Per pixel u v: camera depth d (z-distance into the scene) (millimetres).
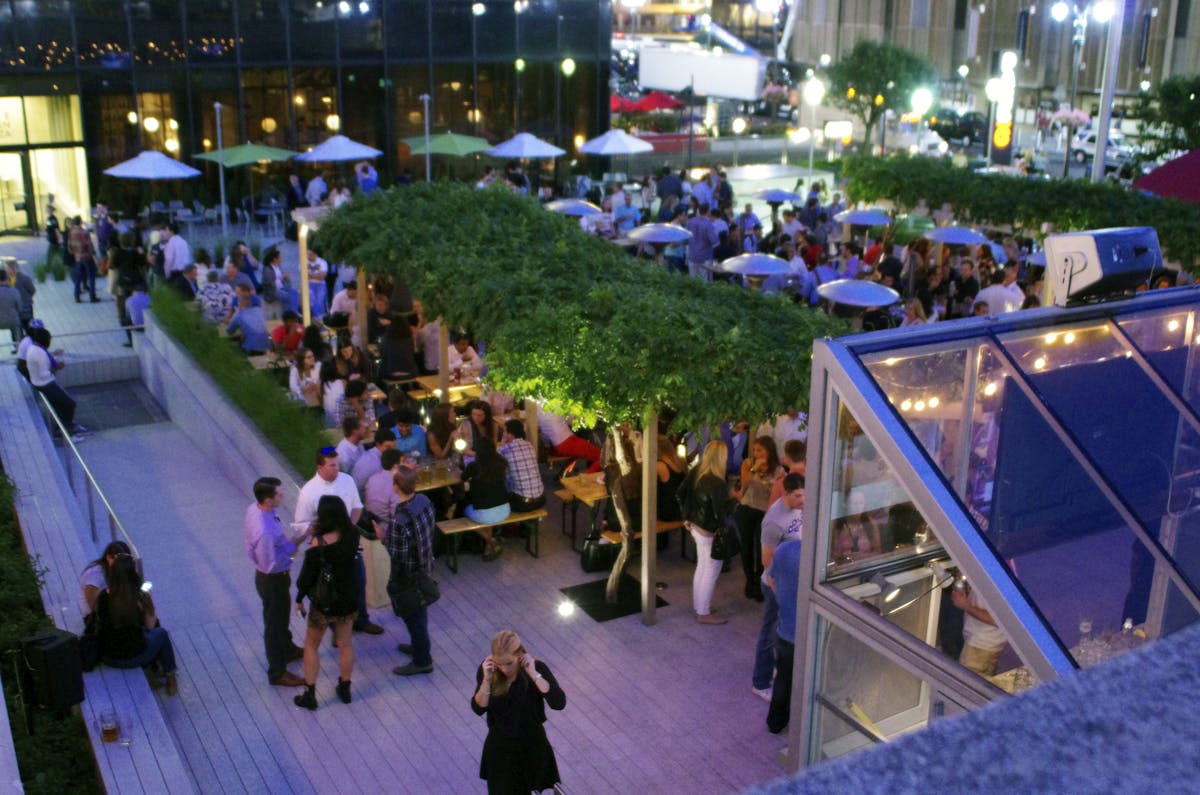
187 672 9633
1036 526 6078
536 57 33906
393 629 10352
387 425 12258
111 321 21391
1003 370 6730
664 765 8344
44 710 8094
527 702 7027
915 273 19531
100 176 28469
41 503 12406
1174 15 55375
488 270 12148
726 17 74250
